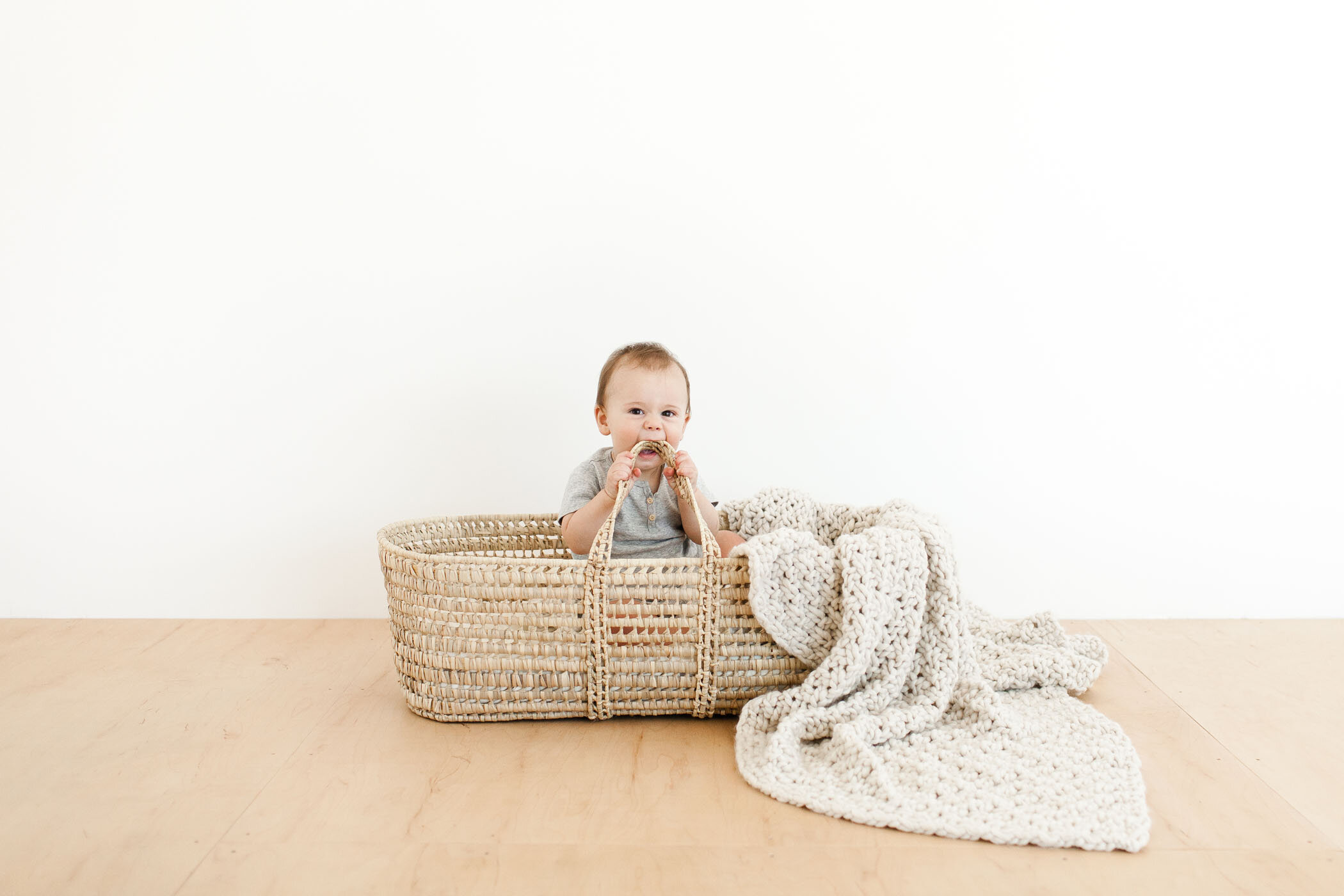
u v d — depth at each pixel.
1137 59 1.77
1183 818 1.05
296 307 1.78
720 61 1.77
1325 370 1.81
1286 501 1.84
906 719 1.23
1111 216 1.80
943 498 1.83
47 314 1.76
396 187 1.77
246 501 1.81
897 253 1.80
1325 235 1.79
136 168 1.74
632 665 1.30
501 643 1.30
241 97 1.74
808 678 1.25
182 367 1.78
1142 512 1.82
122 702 1.39
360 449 1.81
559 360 1.81
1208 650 1.65
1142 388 1.82
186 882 0.91
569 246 1.79
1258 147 1.78
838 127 1.78
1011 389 1.83
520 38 1.75
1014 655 1.45
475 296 1.79
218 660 1.58
